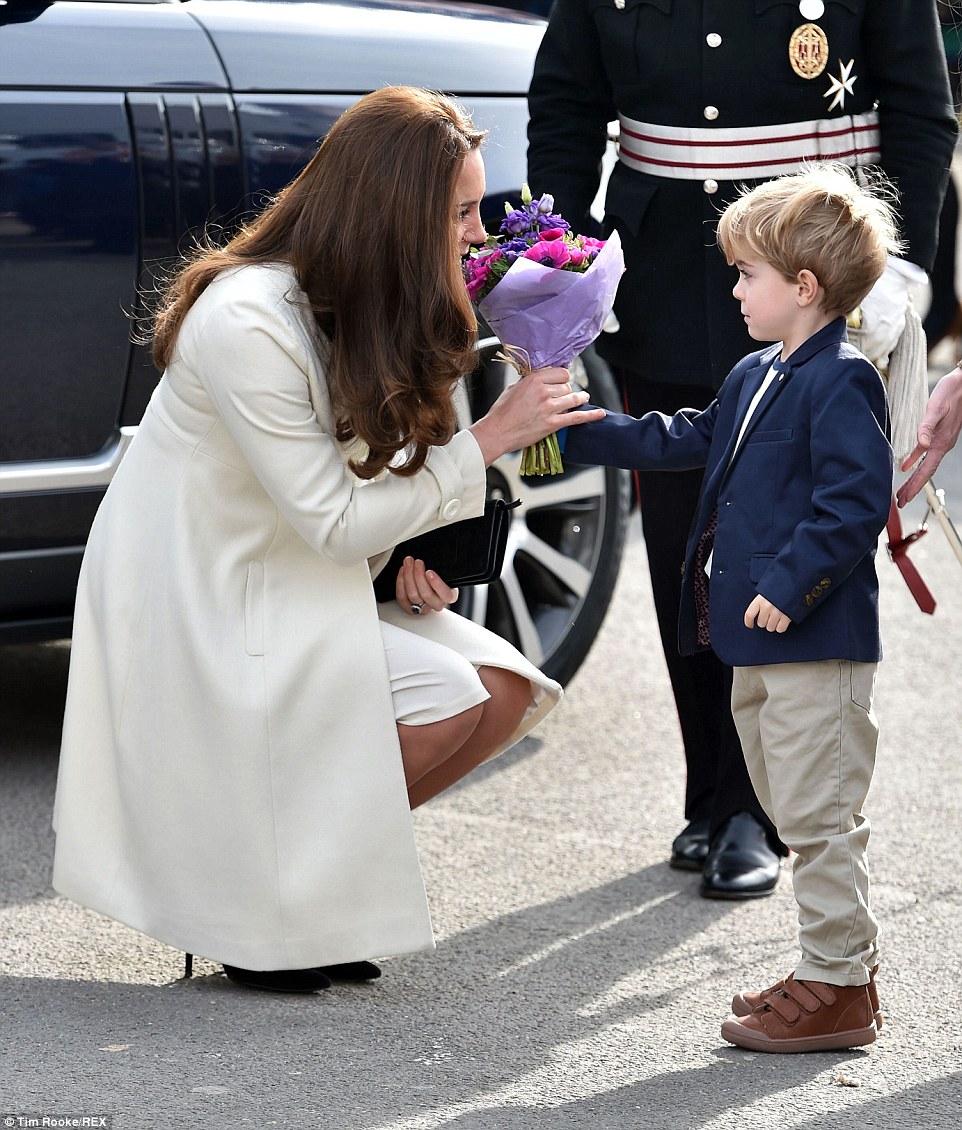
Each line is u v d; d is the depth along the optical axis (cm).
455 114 1010
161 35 1441
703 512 1055
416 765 1067
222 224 1435
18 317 1359
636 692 1850
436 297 982
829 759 992
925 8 1231
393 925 1048
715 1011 1077
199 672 1027
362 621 1048
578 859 1367
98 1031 1012
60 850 1100
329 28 1527
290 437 991
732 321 1273
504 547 1109
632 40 1270
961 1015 1070
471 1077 965
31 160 1356
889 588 2270
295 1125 893
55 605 1438
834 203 991
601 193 1595
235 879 1040
